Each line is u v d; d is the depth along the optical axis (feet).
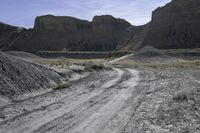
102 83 97.19
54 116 43.98
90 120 41.11
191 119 40.83
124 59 401.29
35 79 83.15
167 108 49.42
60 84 93.86
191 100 56.34
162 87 82.43
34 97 65.41
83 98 62.90
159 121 40.24
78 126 37.68
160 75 129.18
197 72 140.97
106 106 52.49
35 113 46.42
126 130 35.58
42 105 54.24
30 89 74.33
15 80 71.67
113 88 81.87
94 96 65.92
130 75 133.80
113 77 123.65
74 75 131.03
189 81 97.04
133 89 78.89
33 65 96.73
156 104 53.93
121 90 76.95
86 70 170.71
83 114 45.42
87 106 52.70
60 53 608.19
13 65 78.23
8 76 70.64
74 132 34.76
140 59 389.80
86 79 117.08
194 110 46.96
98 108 50.57
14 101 59.36
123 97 63.87
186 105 51.34
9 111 48.24
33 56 444.96
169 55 431.84
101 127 37.11
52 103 56.44
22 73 78.64
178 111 46.55
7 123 39.50
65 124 38.78
